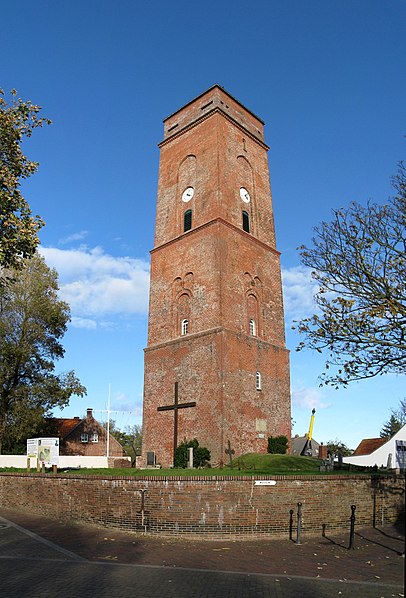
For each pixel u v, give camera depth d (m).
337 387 18.33
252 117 40.25
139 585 10.05
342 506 17.44
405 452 31.47
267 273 35.75
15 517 20.97
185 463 28.09
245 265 33.91
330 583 10.43
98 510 17.69
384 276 17.84
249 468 24.67
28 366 40.81
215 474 16.72
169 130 40.56
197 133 37.34
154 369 33.62
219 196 33.84
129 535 15.94
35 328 40.78
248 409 30.16
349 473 18.47
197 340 31.22
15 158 18.03
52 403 40.56
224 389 28.94
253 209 36.97
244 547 14.26
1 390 40.22
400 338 17.23
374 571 11.53
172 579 10.56
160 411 32.28
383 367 17.72
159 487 16.11
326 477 17.23
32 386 39.53
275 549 14.04
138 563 12.07
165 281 35.47
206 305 31.78
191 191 36.31
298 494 16.50
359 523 17.83
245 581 10.52
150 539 15.28
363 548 14.25
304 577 10.90
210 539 15.23
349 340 17.80
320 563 12.30
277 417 32.19
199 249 33.53
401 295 17.45
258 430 30.39
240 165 37.00
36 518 20.39
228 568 11.67
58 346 42.75
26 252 17.94
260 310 34.22
